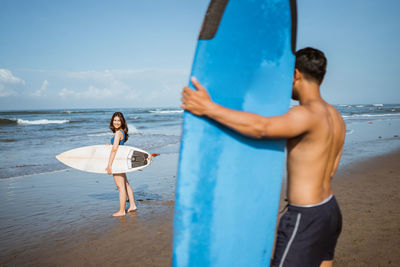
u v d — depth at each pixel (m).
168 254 3.53
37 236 4.08
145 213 5.05
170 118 39.38
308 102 1.63
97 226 4.45
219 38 1.52
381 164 8.73
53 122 29.06
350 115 45.53
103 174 8.03
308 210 1.56
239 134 1.55
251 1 1.57
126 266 3.25
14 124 27.19
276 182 1.66
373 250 3.31
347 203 5.06
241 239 1.59
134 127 24.66
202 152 1.50
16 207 5.32
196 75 1.48
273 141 1.63
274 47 1.62
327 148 1.56
